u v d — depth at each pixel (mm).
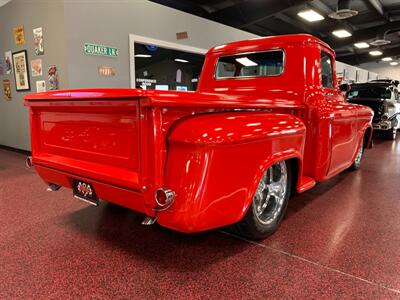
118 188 1570
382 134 8258
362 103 7918
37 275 1657
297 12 9398
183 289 1540
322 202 2920
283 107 2141
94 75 4707
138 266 1754
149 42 5430
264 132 1730
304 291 1533
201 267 1745
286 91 2576
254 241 2082
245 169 1631
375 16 10781
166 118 1396
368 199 3018
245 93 2816
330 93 2912
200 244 2035
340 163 2994
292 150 2053
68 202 2871
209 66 3133
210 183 1450
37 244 2020
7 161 4879
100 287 1553
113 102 1435
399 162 4992
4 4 5965
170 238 2121
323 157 2496
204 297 1480
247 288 1553
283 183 2197
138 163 1433
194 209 1421
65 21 4301
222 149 1472
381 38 11641
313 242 2070
